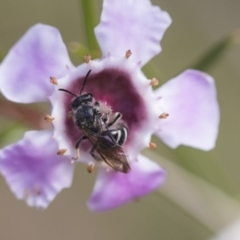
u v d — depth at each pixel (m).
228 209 0.12
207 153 0.12
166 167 0.11
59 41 0.10
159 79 0.11
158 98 0.11
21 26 0.14
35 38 0.10
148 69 0.11
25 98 0.10
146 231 0.17
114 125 0.10
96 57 0.11
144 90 0.10
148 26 0.10
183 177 0.11
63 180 0.11
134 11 0.10
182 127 0.11
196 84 0.11
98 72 0.10
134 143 0.11
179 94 0.11
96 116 0.10
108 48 0.10
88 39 0.11
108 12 0.10
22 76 0.10
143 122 0.11
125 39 0.10
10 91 0.10
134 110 0.11
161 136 0.11
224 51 0.11
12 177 0.10
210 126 0.10
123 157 0.10
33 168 0.10
